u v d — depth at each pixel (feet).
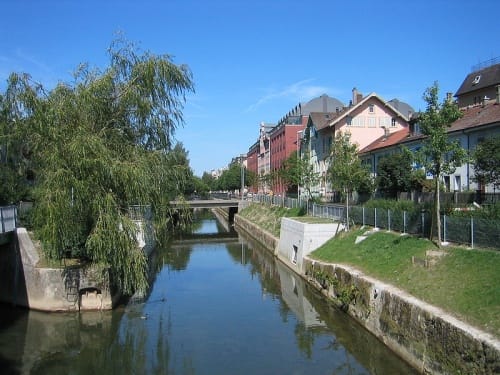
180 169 64.85
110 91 60.39
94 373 45.88
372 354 47.67
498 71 161.27
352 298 59.16
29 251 66.74
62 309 65.16
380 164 104.17
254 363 47.01
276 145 260.62
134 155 59.67
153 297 75.51
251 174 302.86
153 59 62.18
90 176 55.26
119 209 58.29
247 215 193.77
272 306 69.26
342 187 93.15
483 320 36.70
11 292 67.77
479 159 63.10
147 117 61.98
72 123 57.62
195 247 142.00
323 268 73.92
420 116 55.67
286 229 106.22
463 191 84.53
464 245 53.67
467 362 34.86
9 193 74.69
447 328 37.76
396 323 46.68
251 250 134.10
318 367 45.60
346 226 86.99
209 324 60.49
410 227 67.15
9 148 58.59
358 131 150.41
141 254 60.13
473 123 87.61
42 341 54.44
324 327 58.03
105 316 63.87
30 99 55.93
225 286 84.17
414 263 54.19
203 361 47.78
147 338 55.11
